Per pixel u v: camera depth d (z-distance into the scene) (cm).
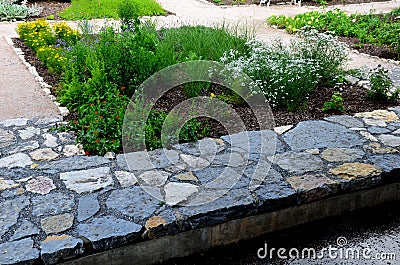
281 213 318
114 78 504
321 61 555
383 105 502
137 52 521
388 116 461
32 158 360
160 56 531
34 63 657
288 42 788
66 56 599
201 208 293
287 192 314
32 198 303
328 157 367
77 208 292
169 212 289
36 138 397
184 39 669
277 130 422
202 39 652
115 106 430
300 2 1221
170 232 281
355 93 536
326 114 475
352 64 688
